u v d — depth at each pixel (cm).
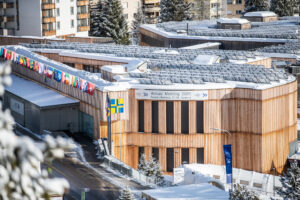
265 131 18775
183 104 18850
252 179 16575
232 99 18912
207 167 16750
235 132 19050
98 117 19050
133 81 19638
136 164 19450
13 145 1970
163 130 19012
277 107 19125
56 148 2027
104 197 14275
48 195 2072
